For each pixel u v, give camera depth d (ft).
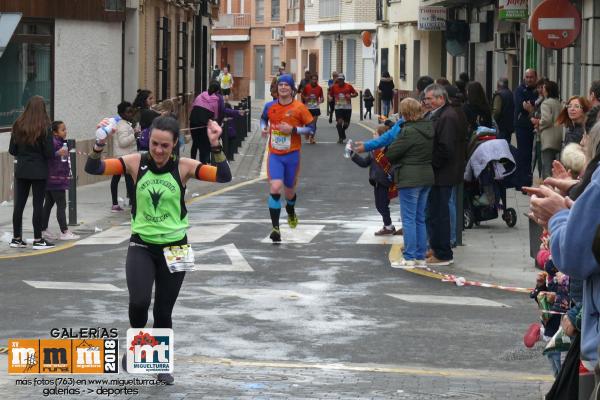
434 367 45.29
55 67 116.47
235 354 46.78
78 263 69.67
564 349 34.04
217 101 131.95
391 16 280.31
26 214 94.43
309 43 362.33
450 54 233.55
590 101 68.54
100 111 125.80
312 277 65.46
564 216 25.49
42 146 75.46
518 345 49.16
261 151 170.81
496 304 58.29
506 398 39.86
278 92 78.54
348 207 101.14
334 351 47.70
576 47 128.06
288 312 55.52
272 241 78.95
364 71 322.96
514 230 85.20
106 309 55.47
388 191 82.17
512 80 182.39
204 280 63.93
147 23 157.38
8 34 82.64
